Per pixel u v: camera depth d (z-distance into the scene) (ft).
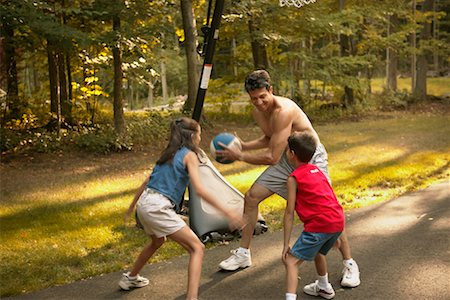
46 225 20.59
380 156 33.60
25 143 37.91
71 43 33.30
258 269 15.31
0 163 33.94
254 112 14.84
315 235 12.08
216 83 55.16
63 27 32.27
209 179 17.33
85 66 42.57
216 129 47.57
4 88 48.57
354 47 66.49
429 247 16.70
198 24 53.57
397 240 17.51
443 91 83.35
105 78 59.41
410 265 15.23
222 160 14.07
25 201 24.71
